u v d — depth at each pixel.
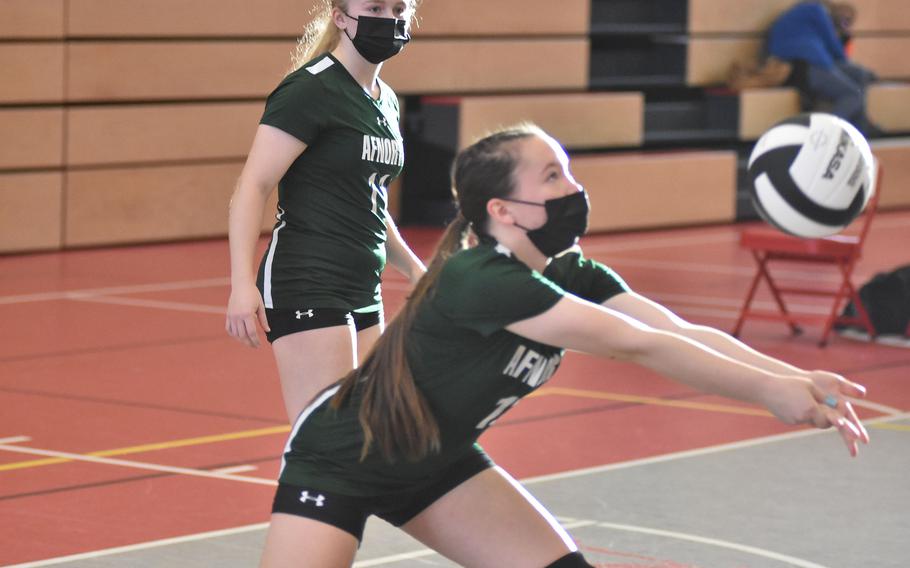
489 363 7.28
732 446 15.45
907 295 22.20
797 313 24.53
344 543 7.57
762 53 41.38
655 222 37.31
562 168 7.39
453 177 7.59
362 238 10.04
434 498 7.98
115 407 16.94
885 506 13.23
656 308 7.87
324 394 7.77
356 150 9.91
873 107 42.75
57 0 30.27
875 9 44.47
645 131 39.25
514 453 14.98
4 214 29.95
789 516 12.83
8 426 15.91
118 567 11.08
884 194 41.69
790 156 12.63
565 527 12.34
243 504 13.01
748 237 22.41
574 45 37.50
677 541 11.98
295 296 9.84
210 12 32.09
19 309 23.50
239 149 32.91
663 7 40.25
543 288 7.06
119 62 31.20
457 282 7.18
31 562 11.15
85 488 13.45
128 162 31.56
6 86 29.89
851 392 7.05
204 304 24.42
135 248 31.36
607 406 17.41
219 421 16.34
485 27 35.94
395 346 7.37
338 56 10.08
